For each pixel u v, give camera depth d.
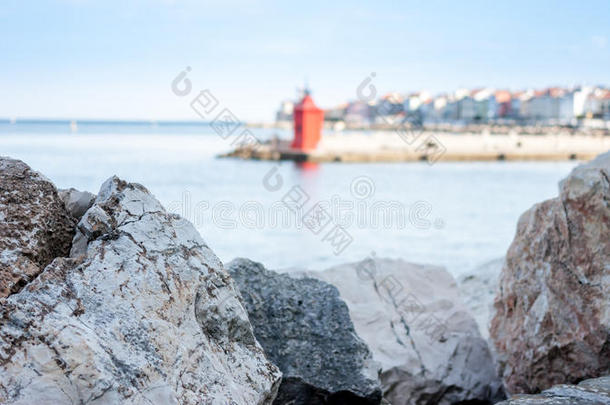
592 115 90.19
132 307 2.76
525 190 32.12
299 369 4.35
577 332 4.56
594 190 4.61
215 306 3.09
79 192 3.52
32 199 3.17
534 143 57.75
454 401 5.54
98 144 71.88
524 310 5.04
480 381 5.64
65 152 55.69
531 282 5.00
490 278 8.89
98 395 2.40
